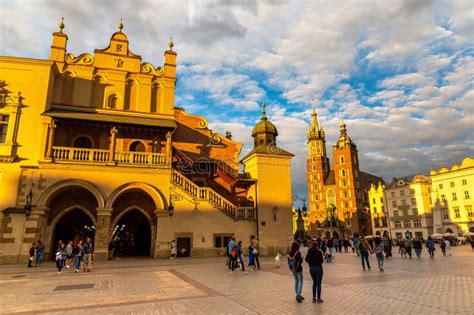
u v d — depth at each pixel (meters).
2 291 11.42
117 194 23.30
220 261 21.50
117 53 29.48
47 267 18.94
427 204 81.94
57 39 28.00
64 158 23.14
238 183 29.14
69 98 27.22
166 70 30.61
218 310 8.51
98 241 22.12
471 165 71.75
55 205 23.78
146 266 18.86
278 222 27.91
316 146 124.81
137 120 26.31
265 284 12.48
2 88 23.42
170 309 8.66
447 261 21.47
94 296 10.44
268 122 33.66
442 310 8.21
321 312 8.18
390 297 9.80
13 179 21.92
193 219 25.08
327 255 21.81
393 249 42.41
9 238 21.02
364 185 123.25
